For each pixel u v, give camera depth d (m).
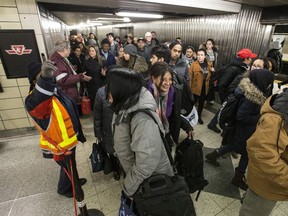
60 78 2.42
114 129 1.07
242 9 4.45
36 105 1.11
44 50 2.82
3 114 2.91
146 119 0.95
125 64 2.23
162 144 1.10
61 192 1.87
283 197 1.02
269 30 4.78
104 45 4.07
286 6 4.18
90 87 3.59
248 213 1.23
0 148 2.70
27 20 2.61
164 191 1.04
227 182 2.07
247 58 2.65
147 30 9.05
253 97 1.56
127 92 0.94
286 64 4.28
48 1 2.95
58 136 1.29
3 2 2.46
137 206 1.02
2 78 2.73
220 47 5.26
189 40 6.34
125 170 1.14
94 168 1.87
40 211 1.76
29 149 2.67
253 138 1.01
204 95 3.33
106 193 1.94
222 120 1.87
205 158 2.44
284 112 0.93
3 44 2.57
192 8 4.02
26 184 2.06
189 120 2.10
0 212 1.75
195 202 1.82
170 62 2.57
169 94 1.69
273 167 0.93
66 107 1.40
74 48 4.03
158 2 3.45
